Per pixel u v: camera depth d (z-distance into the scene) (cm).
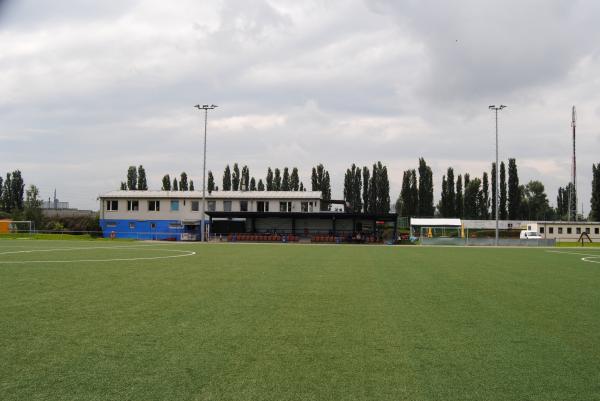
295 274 1866
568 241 7650
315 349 757
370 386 597
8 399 541
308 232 6681
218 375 627
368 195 9819
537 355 739
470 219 9825
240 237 6316
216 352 731
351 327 916
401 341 814
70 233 7256
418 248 4600
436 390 586
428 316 1033
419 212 9688
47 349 734
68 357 695
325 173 10025
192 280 1616
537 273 2062
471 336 855
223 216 6375
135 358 693
